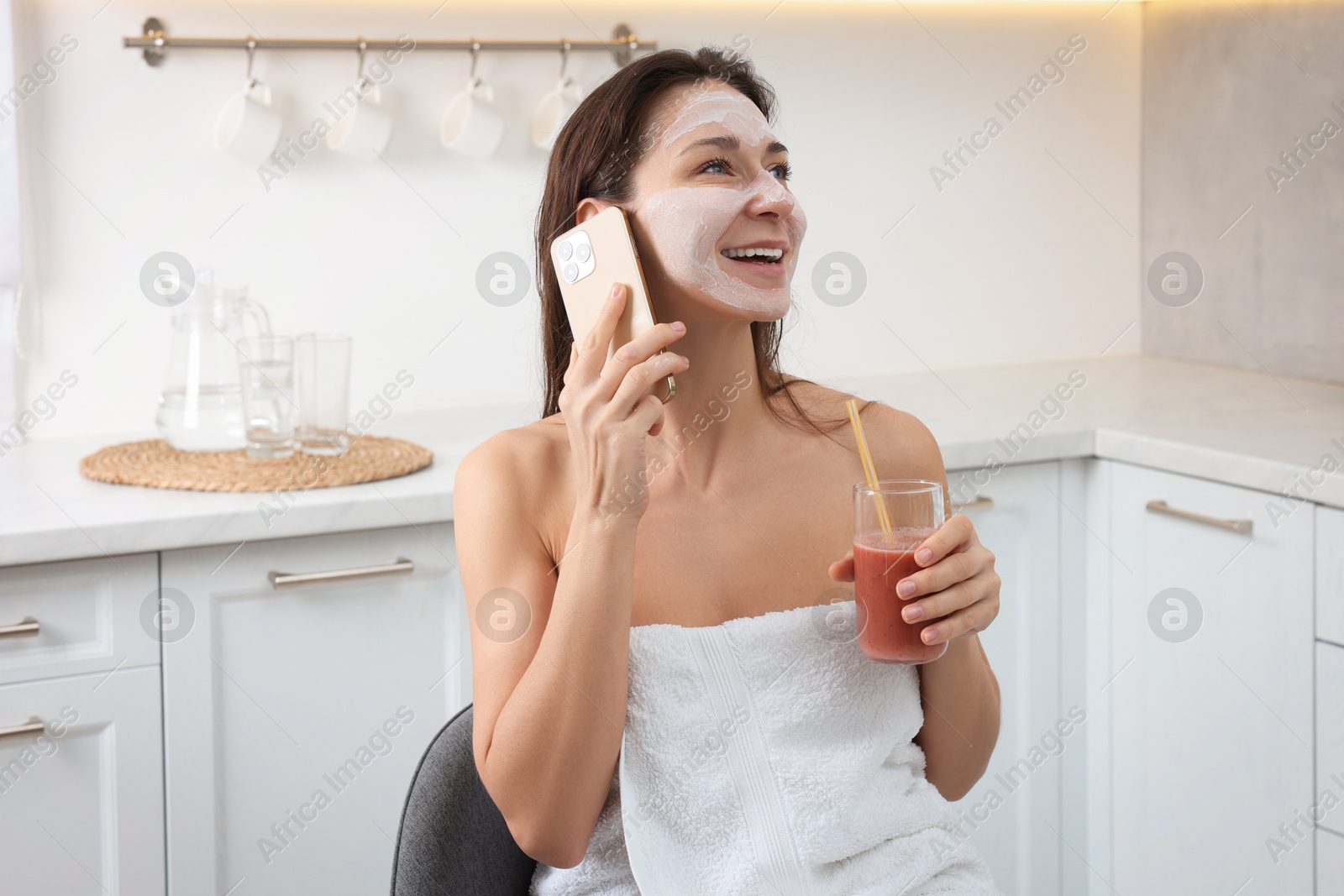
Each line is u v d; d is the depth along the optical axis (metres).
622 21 2.06
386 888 1.55
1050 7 2.33
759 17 2.14
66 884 1.40
